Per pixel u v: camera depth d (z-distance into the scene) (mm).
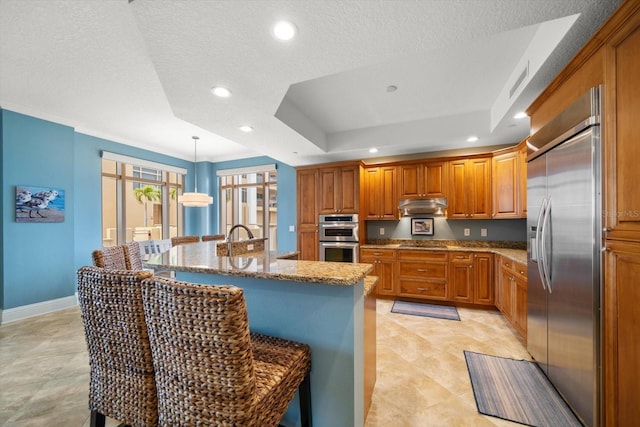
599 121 1408
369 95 3031
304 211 4660
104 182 4730
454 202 4008
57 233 3699
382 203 4445
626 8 1205
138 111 3551
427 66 2475
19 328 3068
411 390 1942
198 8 1372
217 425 945
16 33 2020
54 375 2143
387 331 2979
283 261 1655
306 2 1340
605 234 1395
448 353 2480
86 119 3832
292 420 1501
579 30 1594
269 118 2805
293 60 1814
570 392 1684
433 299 3914
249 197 6312
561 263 1757
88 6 1763
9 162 3273
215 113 2666
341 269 1370
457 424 1630
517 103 2584
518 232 3934
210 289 898
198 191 6215
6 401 1834
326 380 1373
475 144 3914
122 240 4930
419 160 4180
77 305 3891
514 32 2031
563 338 1756
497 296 3500
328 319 1368
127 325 1118
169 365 1012
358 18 1446
